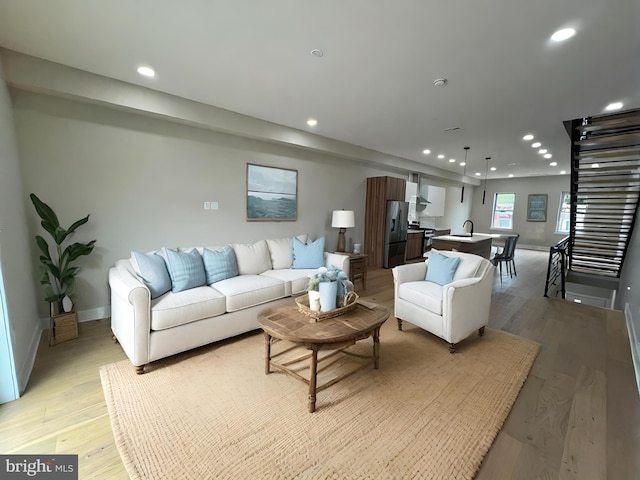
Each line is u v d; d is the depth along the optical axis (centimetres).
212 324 254
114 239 323
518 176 1005
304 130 460
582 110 341
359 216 650
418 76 269
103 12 188
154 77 283
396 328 317
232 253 332
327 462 144
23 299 232
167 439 156
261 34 210
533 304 409
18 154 259
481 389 207
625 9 172
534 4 171
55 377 212
